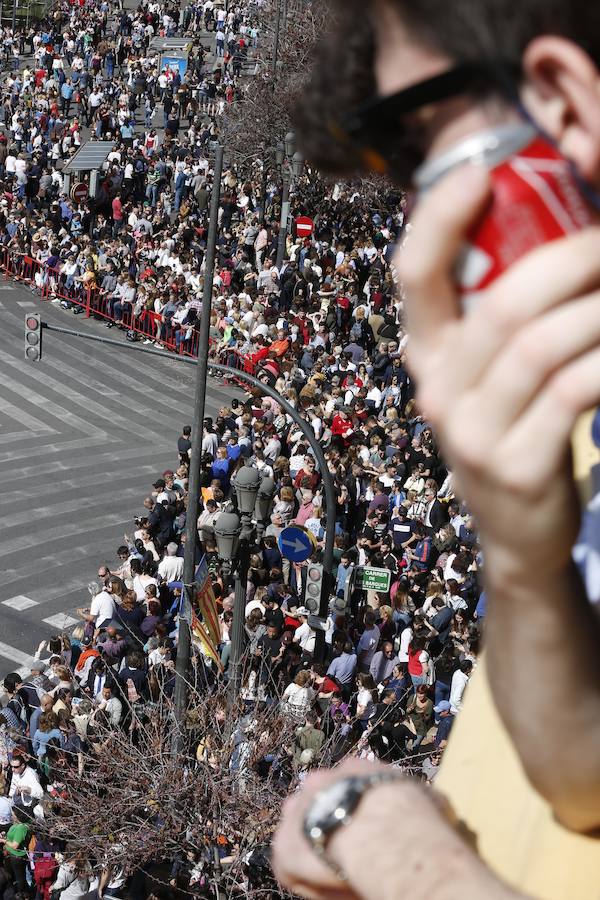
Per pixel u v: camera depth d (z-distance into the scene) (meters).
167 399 39.72
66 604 27.89
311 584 19.56
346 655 18.67
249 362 38.44
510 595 0.93
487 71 0.86
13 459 35.22
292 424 30.86
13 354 41.88
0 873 15.81
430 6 0.88
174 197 50.16
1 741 17.16
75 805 14.66
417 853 1.06
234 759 14.84
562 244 0.80
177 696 16.31
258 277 41.09
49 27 68.44
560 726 0.98
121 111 57.19
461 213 0.83
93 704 17.28
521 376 0.79
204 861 14.37
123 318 43.53
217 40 67.00
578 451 1.28
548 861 1.12
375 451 27.59
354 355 34.78
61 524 31.66
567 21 0.84
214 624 19.00
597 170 0.83
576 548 1.22
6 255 47.16
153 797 14.48
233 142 43.81
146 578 23.08
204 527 22.44
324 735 15.69
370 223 43.59
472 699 1.43
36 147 56.00
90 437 37.06
